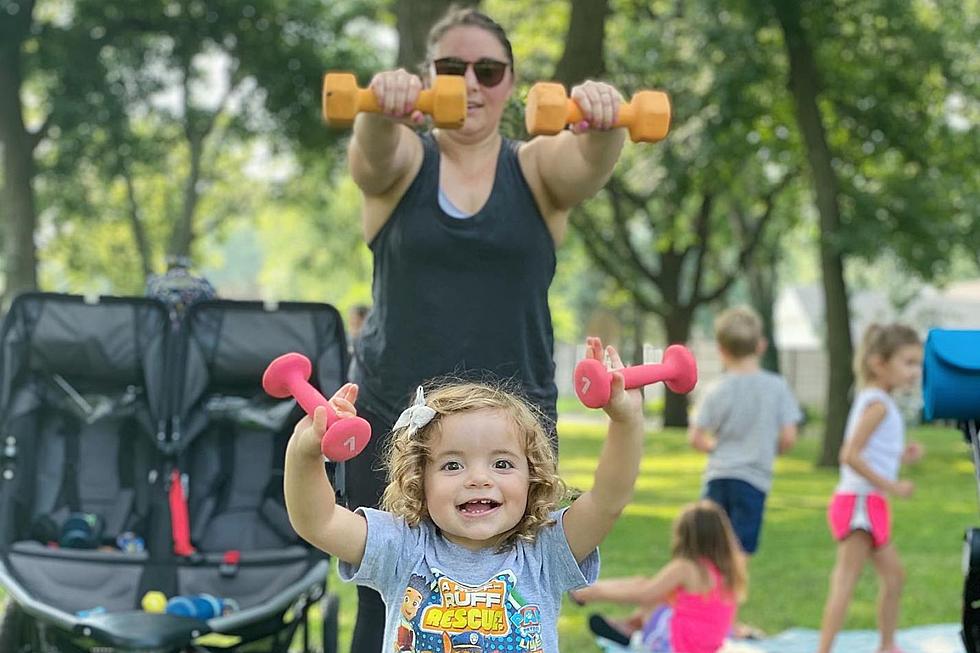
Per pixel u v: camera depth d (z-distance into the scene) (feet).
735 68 66.80
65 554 18.93
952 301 155.53
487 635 9.34
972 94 68.90
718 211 96.17
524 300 12.35
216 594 18.56
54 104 75.10
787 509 46.62
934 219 65.16
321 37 84.23
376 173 11.92
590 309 184.24
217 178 108.78
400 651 9.43
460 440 9.30
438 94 11.07
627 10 78.84
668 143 75.46
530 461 9.53
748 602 29.04
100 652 17.63
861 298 155.02
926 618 27.37
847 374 62.69
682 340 92.12
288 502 9.12
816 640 24.81
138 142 83.30
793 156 74.69
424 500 9.51
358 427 8.37
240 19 82.02
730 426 24.62
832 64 67.87
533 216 12.35
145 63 82.12
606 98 11.27
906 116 68.08
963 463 69.00
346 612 26.78
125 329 19.97
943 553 36.32
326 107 11.03
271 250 171.83
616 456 9.37
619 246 97.40
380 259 12.46
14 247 70.79
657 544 37.68
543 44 82.33
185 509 19.61
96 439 20.18
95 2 77.61
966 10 72.79
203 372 19.95
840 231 62.44
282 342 19.77
